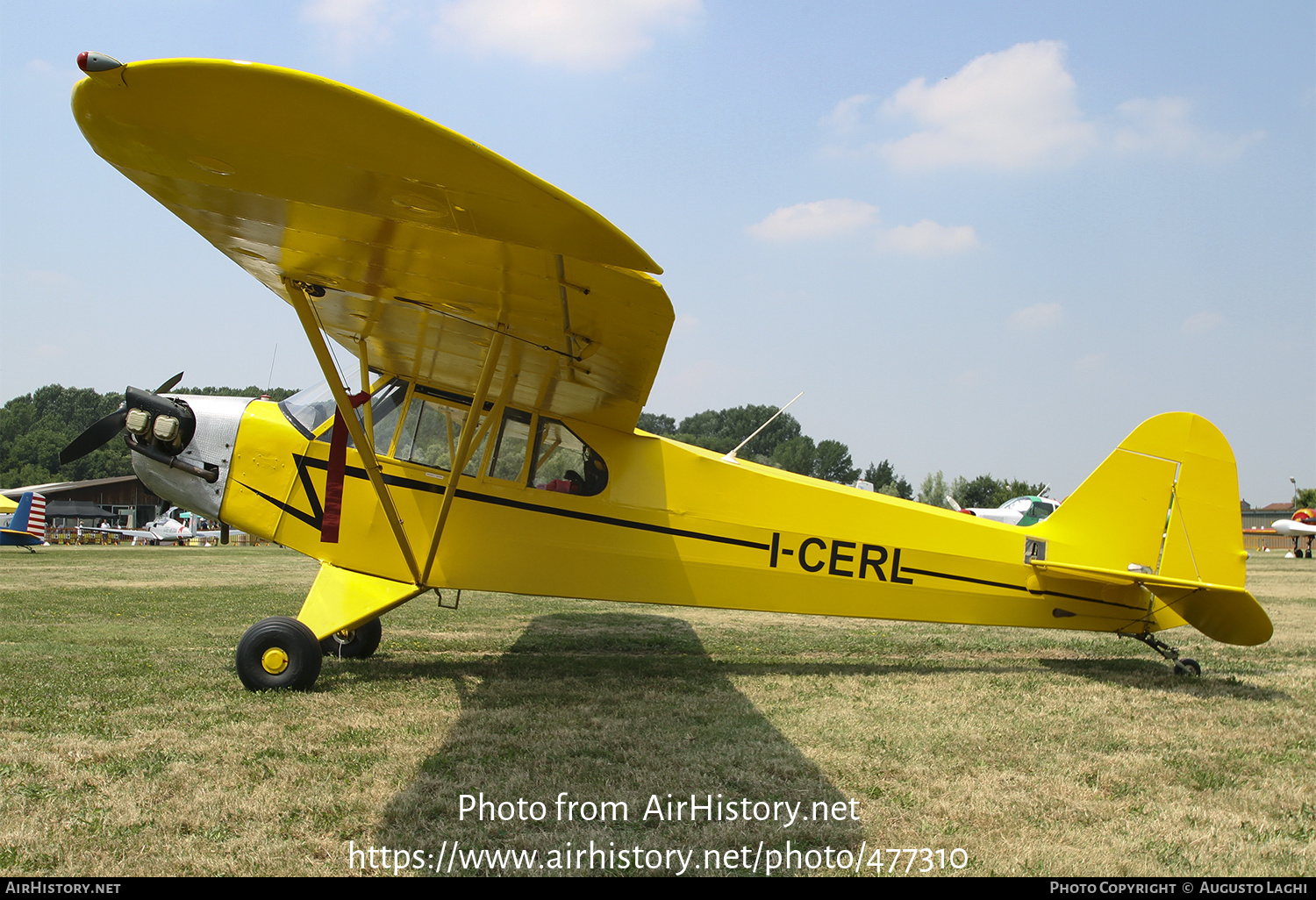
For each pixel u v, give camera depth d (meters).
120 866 2.69
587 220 2.88
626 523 5.97
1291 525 31.78
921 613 6.39
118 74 2.39
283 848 2.85
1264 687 5.83
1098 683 5.91
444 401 5.75
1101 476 6.59
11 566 16.48
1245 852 3.06
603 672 6.01
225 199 3.19
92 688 4.93
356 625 5.33
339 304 4.50
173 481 5.63
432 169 2.73
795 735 4.37
